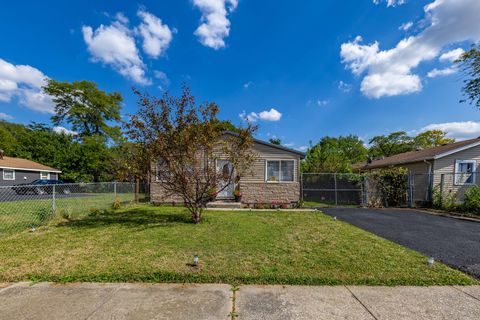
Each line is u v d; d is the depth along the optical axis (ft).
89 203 32.91
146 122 21.27
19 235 17.35
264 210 31.14
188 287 9.53
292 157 37.22
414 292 9.23
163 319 7.38
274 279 10.07
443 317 7.62
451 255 13.70
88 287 9.45
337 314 7.72
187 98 21.09
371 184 38.11
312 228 20.18
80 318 7.41
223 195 37.09
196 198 22.02
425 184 40.65
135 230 18.80
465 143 42.06
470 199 30.30
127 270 10.78
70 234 17.54
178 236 16.96
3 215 26.21
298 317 7.55
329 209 33.60
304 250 14.07
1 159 72.90
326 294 9.04
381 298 8.77
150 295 8.86
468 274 11.09
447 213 30.04
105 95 106.52
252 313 7.74
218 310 7.89
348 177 39.81
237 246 14.67
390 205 37.58
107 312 7.73
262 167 36.88
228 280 10.07
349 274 10.66
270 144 36.83
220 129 23.09
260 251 13.78
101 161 87.76
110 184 34.17
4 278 10.11
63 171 85.35
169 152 21.22
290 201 36.76
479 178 39.65
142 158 21.52
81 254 13.01
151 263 11.67
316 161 62.08
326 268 11.35
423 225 22.67
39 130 101.24
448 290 9.42
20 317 7.45
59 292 9.04
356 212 30.83
